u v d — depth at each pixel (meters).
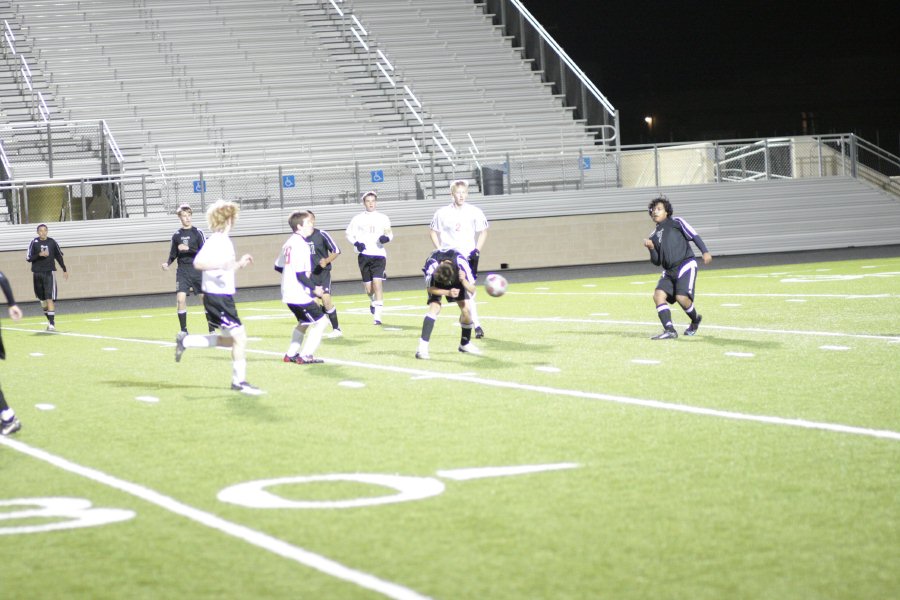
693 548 5.54
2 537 6.11
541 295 25.09
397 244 32.91
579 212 34.34
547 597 4.88
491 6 44.91
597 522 6.06
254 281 32.00
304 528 6.11
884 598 4.78
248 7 43.09
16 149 34.59
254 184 33.22
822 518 6.01
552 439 8.45
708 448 7.93
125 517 6.47
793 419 8.94
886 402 9.58
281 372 13.15
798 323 16.27
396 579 5.17
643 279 29.58
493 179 34.56
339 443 8.56
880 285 22.83
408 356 14.27
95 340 19.08
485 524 6.09
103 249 31.14
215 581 5.22
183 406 10.78
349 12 43.72
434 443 8.45
